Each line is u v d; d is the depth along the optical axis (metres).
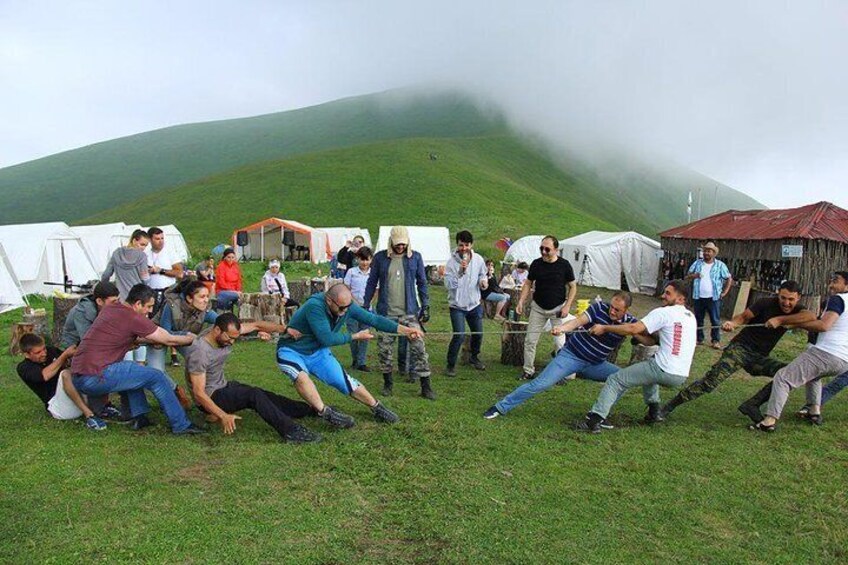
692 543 3.91
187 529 3.82
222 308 11.27
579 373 6.70
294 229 42.69
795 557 3.79
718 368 6.55
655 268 26.22
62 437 5.52
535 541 3.83
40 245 18.25
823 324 6.08
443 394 7.38
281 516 4.04
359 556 3.60
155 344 5.77
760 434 6.12
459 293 8.38
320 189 74.06
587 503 4.41
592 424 6.02
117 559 3.47
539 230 60.50
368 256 9.40
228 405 5.71
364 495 4.44
